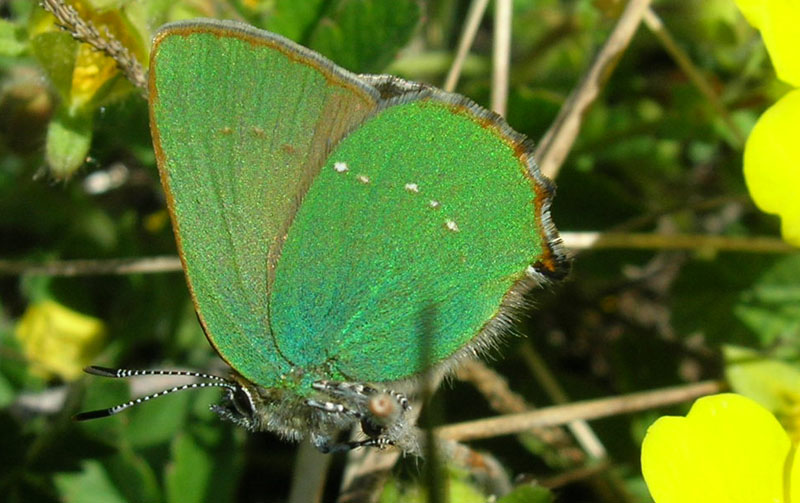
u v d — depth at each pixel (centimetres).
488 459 11
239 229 10
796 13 10
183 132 10
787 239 10
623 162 13
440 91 10
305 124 10
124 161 13
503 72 12
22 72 12
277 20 11
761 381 11
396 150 10
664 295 13
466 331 10
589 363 13
